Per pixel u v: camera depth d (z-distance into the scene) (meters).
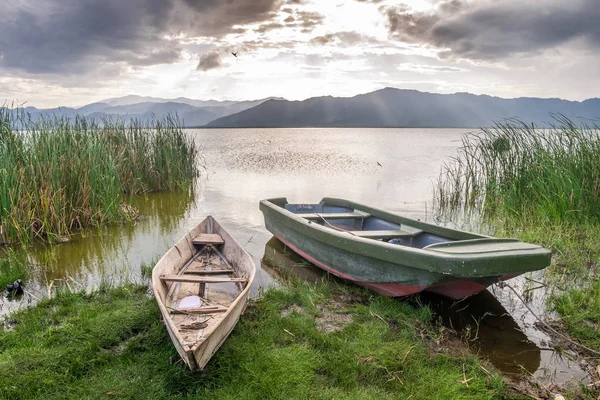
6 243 7.02
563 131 8.69
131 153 11.74
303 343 3.91
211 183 15.14
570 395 3.20
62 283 5.54
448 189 12.32
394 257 4.62
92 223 8.27
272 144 45.59
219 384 3.26
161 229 8.59
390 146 41.94
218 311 4.18
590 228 7.28
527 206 8.73
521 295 5.16
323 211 8.30
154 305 4.57
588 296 4.85
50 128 8.86
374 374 3.42
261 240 7.86
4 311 4.66
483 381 3.33
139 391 3.15
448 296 4.93
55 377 3.31
